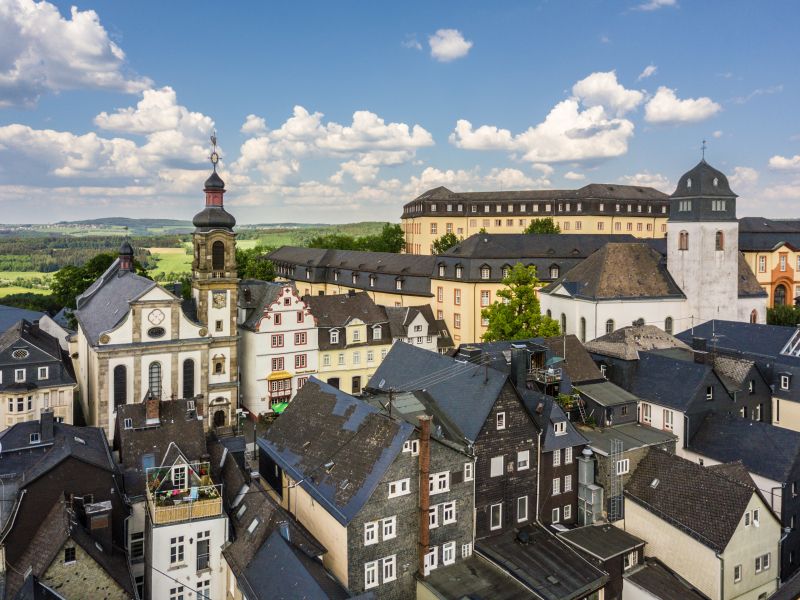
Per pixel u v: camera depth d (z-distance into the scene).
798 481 50.97
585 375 62.81
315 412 51.78
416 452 42.38
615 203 179.75
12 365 68.75
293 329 86.06
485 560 44.88
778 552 47.66
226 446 51.97
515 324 80.75
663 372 62.53
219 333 76.44
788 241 115.69
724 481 46.75
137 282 77.00
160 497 40.00
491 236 116.62
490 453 47.22
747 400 62.31
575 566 44.44
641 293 88.19
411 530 42.56
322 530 43.22
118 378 69.62
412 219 194.12
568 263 111.69
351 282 135.38
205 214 75.50
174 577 39.75
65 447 42.62
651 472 51.06
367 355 92.94
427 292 119.44
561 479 51.25
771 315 101.56
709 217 89.12
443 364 56.41
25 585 34.66
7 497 40.56
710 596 44.59
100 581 36.69
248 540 40.44
